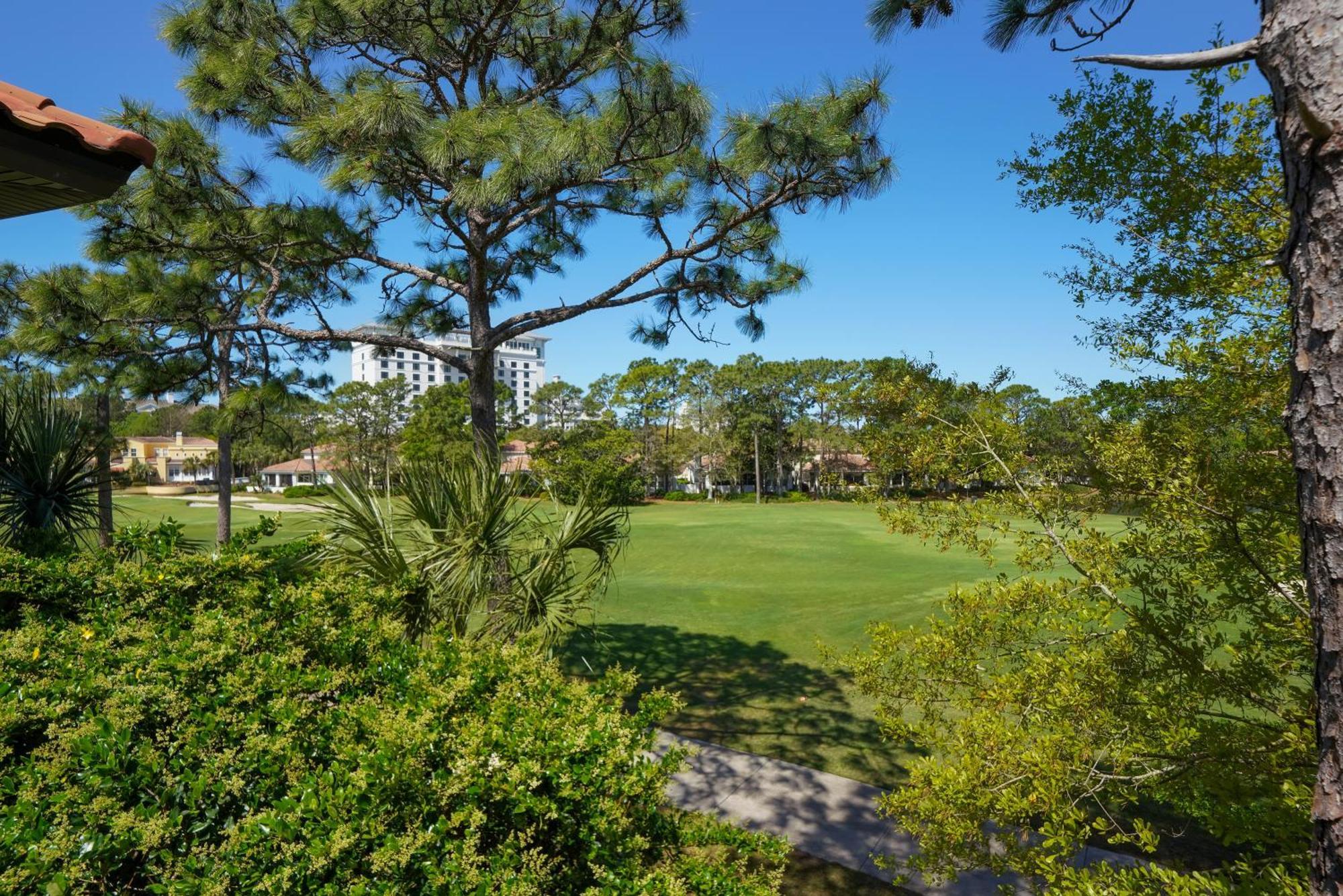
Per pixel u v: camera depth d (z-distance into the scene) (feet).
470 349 24.16
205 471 243.40
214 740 7.16
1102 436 9.61
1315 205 4.25
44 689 7.84
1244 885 6.40
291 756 6.94
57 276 22.44
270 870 5.49
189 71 20.75
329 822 5.78
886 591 40.37
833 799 16.94
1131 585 8.88
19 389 19.15
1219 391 9.20
